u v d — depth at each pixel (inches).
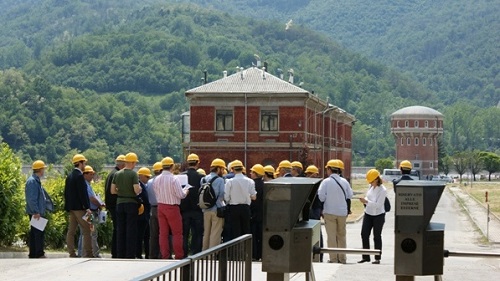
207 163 3496.6
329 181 1064.2
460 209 3523.6
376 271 901.8
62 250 1433.3
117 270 853.2
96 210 1127.6
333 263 992.9
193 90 3491.6
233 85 3506.4
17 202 1316.4
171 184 1005.2
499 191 5413.4
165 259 997.8
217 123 3496.6
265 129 3476.9
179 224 1011.3
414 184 499.2
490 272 932.0
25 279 786.2
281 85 3501.5
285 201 490.9
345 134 4968.0
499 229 2443.4
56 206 1456.7
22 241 1414.9
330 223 1063.0
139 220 1083.3
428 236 500.4
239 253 562.9
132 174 1028.5
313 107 3708.2
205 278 474.0
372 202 1077.1
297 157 3457.2
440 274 508.1
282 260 491.2
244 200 1033.5
